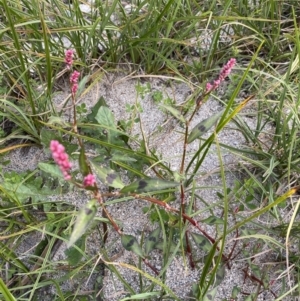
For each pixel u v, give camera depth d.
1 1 0.40
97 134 0.42
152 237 0.34
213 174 0.42
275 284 0.36
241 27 0.49
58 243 0.38
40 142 0.43
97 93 0.46
